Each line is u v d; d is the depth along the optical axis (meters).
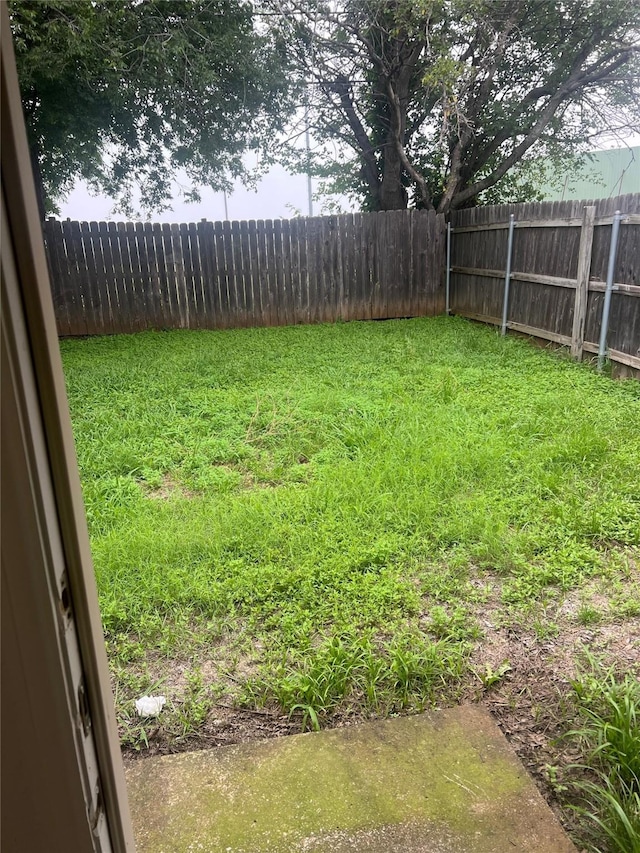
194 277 9.82
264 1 10.20
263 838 1.58
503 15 9.67
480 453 3.98
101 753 0.74
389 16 9.90
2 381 0.56
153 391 5.95
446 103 9.57
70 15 8.42
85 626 0.69
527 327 7.77
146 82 9.41
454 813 1.63
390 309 10.45
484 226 8.81
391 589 2.67
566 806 1.66
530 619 2.51
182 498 3.66
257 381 6.29
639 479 3.62
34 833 0.70
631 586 2.70
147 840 1.58
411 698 2.11
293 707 2.05
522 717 2.02
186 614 2.58
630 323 5.80
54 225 9.20
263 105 11.13
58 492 0.64
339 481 3.71
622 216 5.79
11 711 0.65
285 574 2.79
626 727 1.83
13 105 0.54
